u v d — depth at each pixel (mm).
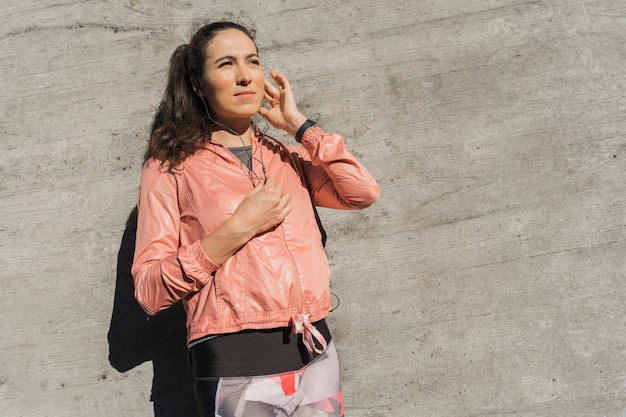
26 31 2350
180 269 1558
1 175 2285
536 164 2379
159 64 2352
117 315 2246
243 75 1768
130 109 2330
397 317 2291
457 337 2293
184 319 2260
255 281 1596
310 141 1809
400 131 2371
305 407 1667
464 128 2383
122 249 2270
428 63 2406
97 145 2311
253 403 1578
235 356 1591
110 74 2342
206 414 1627
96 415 2199
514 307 2312
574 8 2434
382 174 2352
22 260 2250
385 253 2318
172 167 1739
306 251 1692
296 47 2385
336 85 2377
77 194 2289
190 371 2236
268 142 1904
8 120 2307
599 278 2340
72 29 2355
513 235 2344
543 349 2301
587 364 2301
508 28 2434
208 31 1844
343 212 2330
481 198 2354
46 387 2203
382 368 2270
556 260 2338
